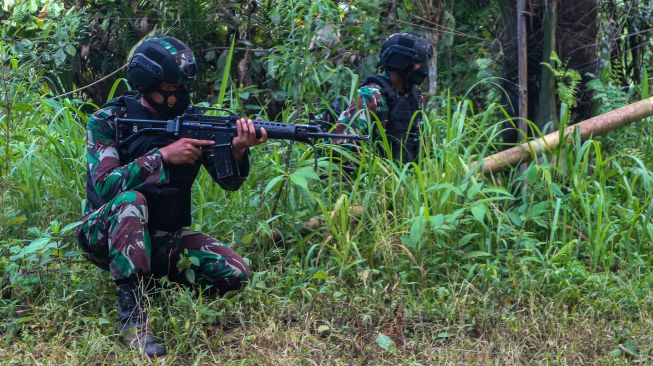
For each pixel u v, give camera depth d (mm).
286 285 4219
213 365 3543
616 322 3990
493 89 5801
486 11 6715
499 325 3854
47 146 5164
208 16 6973
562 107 5008
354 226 4707
